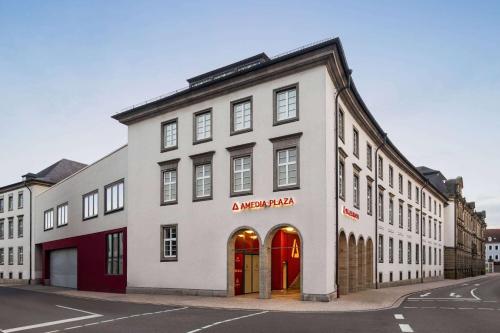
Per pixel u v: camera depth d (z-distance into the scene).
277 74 23.38
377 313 17.14
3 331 13.54
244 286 25.28
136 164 30.16
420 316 16.14
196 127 27.00
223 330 12.84
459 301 23.09
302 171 21.91
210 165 25.73
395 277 38.00
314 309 18.22
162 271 27.31
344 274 24.31
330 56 21.55
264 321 14.73
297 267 29.33
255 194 23.42
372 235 31.52
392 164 38.91
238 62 29.20
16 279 54.66
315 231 21.11
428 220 53.47
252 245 26.20
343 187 24.75
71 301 24.38
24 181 54.34
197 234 25.75
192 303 21.08
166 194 28.12
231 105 25.19
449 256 64.12
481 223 99.44
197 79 31.08
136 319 15.72
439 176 67.88
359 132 29.17
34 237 51.66
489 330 12.83
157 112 29.14
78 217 39.16
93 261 35.00
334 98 23.52
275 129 23.17
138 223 29.36
